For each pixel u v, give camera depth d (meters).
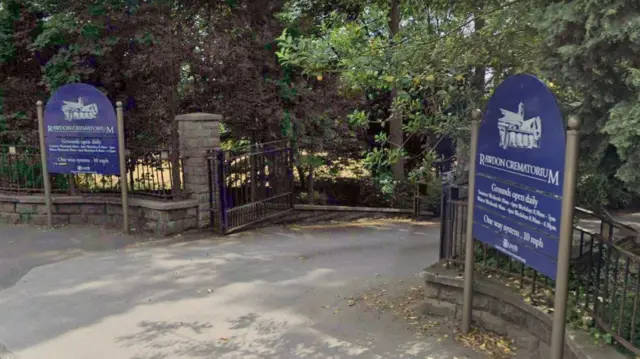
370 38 5.16
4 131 8.40
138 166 7.71
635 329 2.91
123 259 6.07
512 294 3.67
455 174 6.32
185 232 7.52
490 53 4.38
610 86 2.77
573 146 2.66
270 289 5.04
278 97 9.38
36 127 8.62
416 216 10.12
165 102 8.63
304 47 4.84
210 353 3.63
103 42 8.13
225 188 7.57
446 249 4.56
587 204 3.67
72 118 7.37
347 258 6.36
